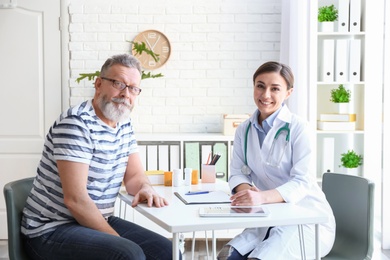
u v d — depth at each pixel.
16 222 2.51
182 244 3.82
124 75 2.57
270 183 2.83
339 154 4.67
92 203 2.50
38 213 2.54
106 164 2.60
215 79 4.94
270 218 2.18
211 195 2.65
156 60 4.88
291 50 4.41
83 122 2.52
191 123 4.97
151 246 2.60
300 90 4.31
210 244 4.62
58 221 2.54
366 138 4.61
